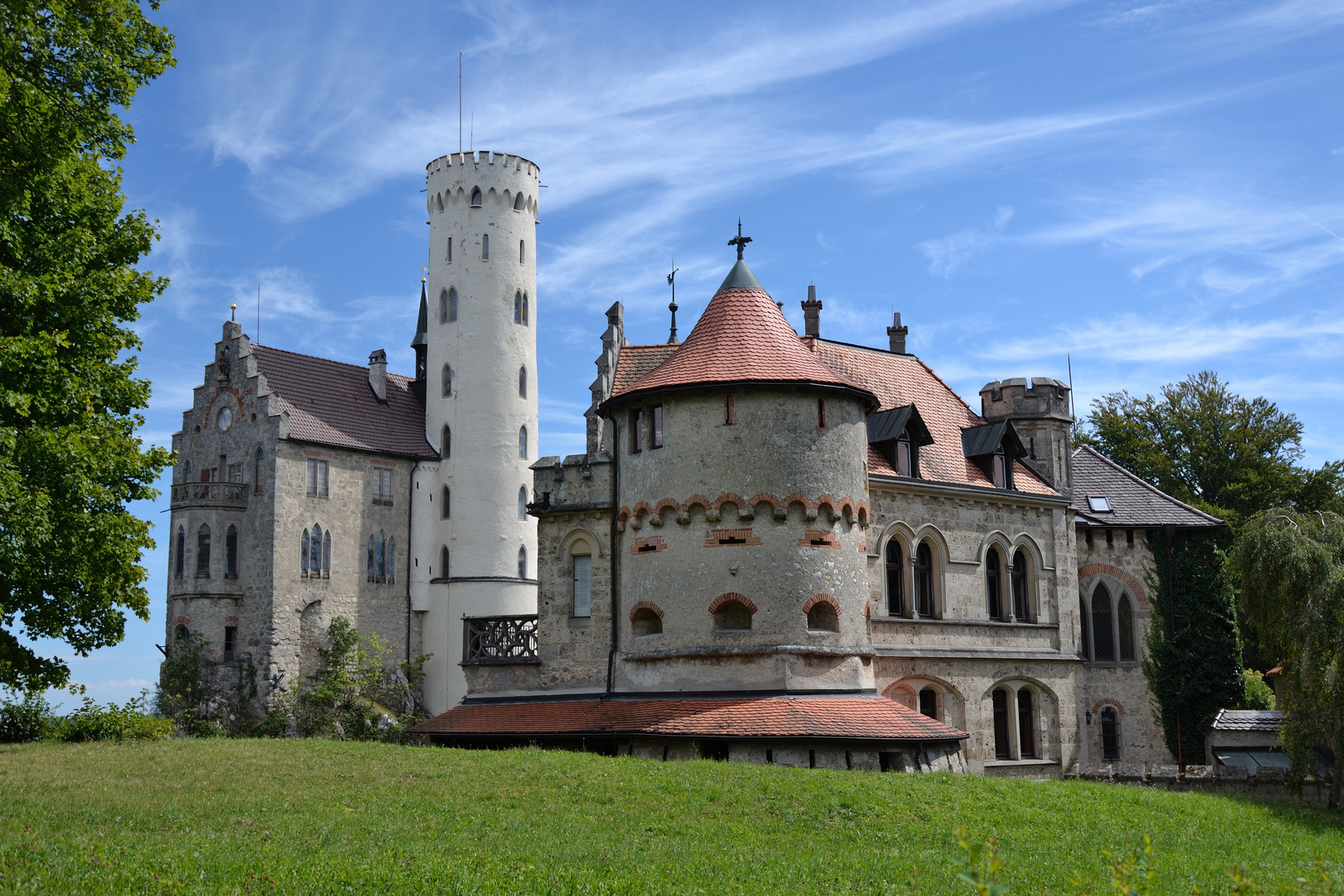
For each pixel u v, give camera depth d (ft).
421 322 253.24
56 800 73.72
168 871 57.47
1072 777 141.79
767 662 111.14
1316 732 114.83
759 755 104.37
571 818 75.31
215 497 211.00
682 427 116.98
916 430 135.74
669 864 65.16
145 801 74.02
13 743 105.40
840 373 144.87
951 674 133.90
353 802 76.48
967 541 138.92
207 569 209.15
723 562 113.50
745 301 122.93
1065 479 151.74
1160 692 152.46
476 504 228.43
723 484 114.42
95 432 96.48
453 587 225.56
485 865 61.57
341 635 210.18
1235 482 235.81
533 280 241.96
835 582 114.83
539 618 127.85
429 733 124.06
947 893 62.75
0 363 86.69
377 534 223.51
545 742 116.88
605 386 131.13
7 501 85.05
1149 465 241.35
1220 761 142.00
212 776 83.05
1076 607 149.07
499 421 231.91
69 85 98.78
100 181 104.68
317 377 229.66
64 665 104.78
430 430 235.40
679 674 113.91
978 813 84.84
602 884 59.26
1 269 90.79
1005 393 153.38
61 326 98.94
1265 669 213.87
